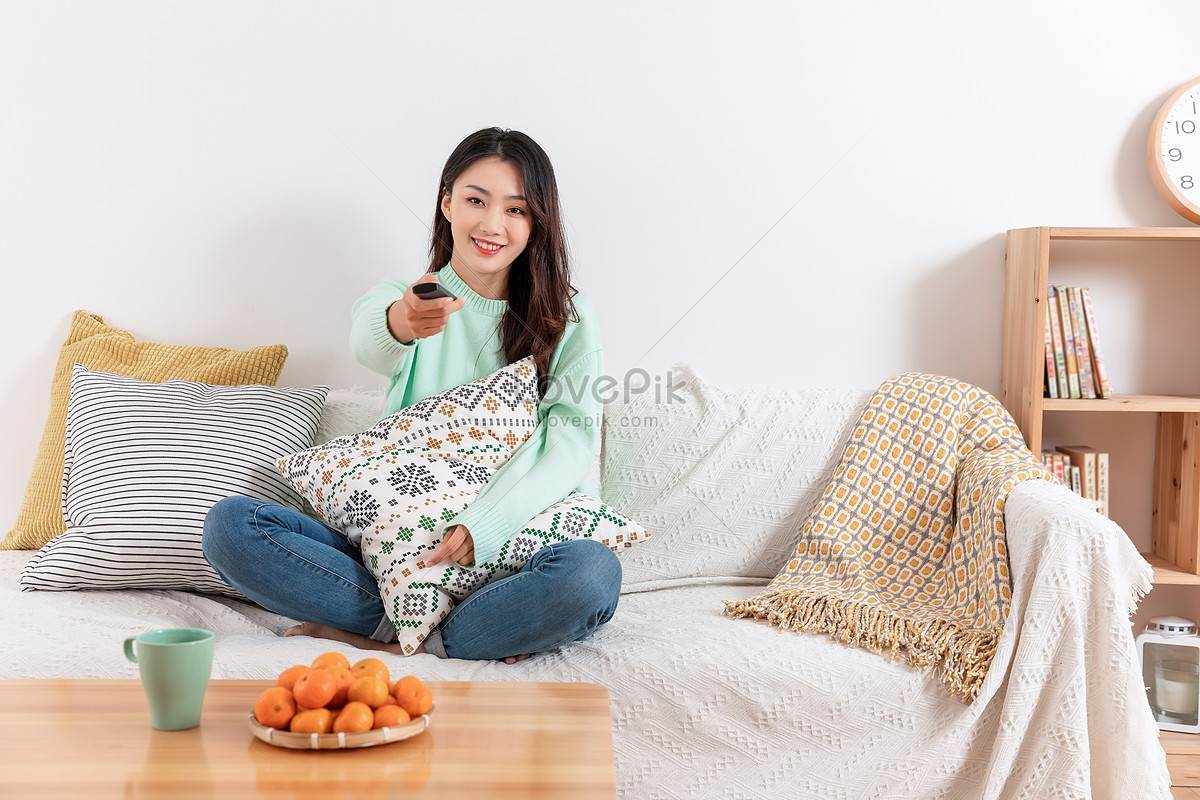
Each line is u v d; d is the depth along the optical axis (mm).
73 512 1579
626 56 1939
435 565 1358
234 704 927
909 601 1498
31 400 1994
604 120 1948
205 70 1952
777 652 1312
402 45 1945
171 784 731
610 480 1799
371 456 1453
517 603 1288
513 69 1943
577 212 1963
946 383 1760
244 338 1985
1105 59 1931
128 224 1975
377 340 1499
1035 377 1785
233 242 1973
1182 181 1896
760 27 1936
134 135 1964
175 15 1946
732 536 1741
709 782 1273
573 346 1657
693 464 1787
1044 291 1777
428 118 1951
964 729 1247
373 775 765
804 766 1271
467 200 1599
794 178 1955
